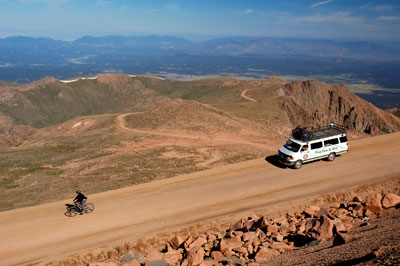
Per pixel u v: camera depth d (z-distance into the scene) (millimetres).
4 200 24469
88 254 14156
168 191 20281
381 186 19000
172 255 11602
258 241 11734
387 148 25750
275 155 26234
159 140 52875
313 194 18391
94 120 86312
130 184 25344
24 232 16250
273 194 18906
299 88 152250
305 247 10773
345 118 144125
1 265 13664
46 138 76312
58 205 19234
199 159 35469
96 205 18859
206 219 16438
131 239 14992
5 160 44312
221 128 60562
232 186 20438
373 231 10461
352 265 7531
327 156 23500
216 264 10008
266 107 99750
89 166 35125
